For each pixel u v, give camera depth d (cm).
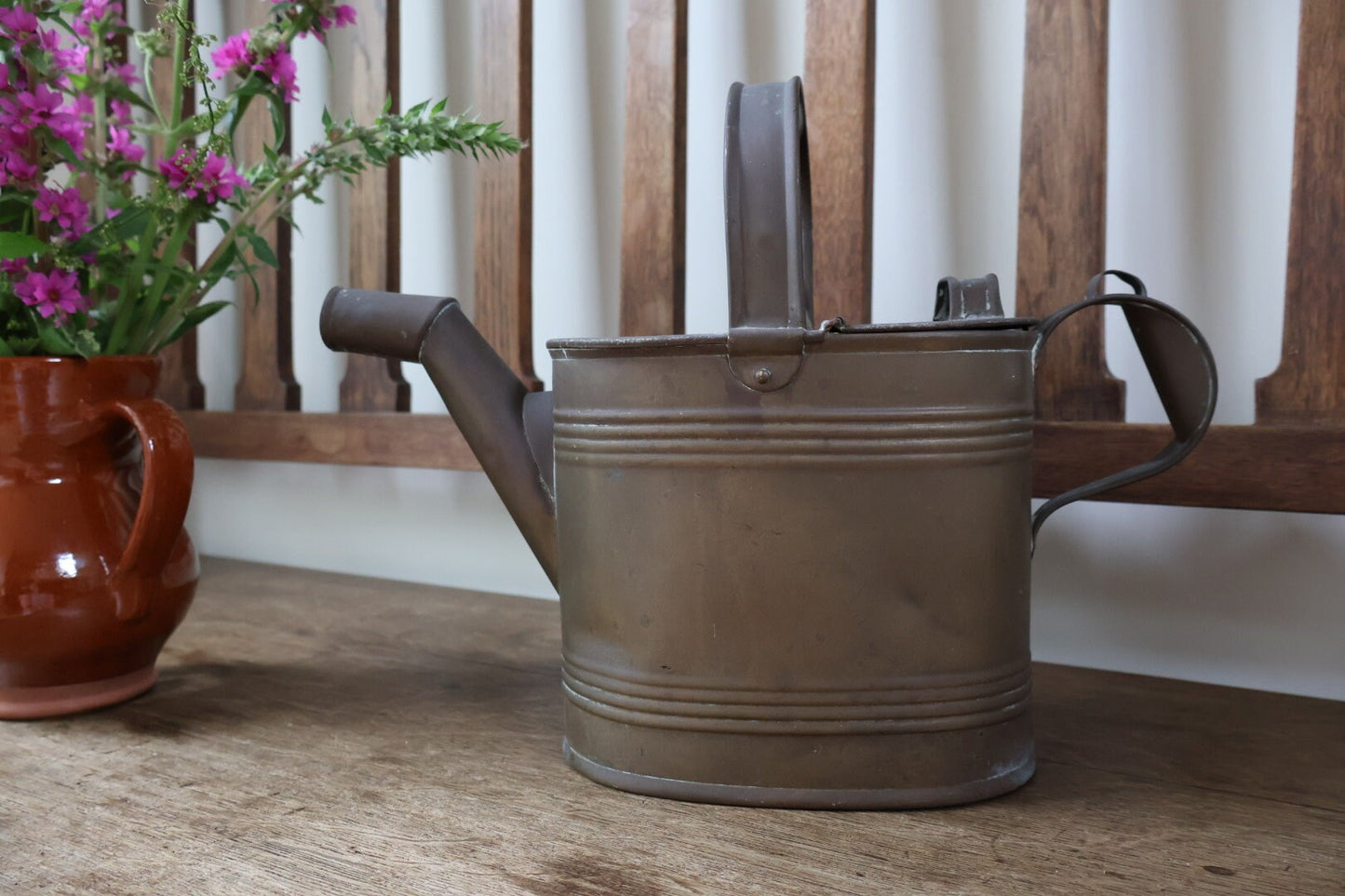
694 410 57
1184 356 62
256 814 58
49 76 74
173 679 84
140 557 71
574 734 64
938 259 96
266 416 125
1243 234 85
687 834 56
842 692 58
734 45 104
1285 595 84
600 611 61
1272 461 78
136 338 77
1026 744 62
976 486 58
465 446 110
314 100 127
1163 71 87
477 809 59
